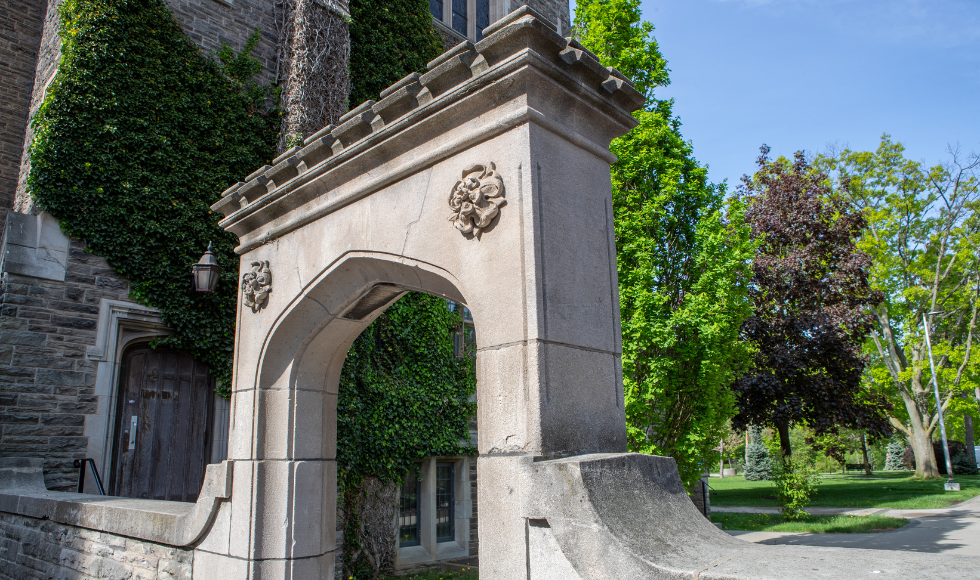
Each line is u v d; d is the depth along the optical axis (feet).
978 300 84.64
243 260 17.35
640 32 34.32
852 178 87.51
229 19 34.06
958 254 83.10
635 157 31.48
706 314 28.48
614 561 7.59
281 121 34.06
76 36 28.58
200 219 30.40
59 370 26.12
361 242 13.51
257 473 15.12
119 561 18.39
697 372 29.04
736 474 168.45
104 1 29.43
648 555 7.51
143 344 29.30
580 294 10.55
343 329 15.61
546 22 10.16
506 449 9.65
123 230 28.14
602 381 10.59
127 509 18.26
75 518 20.08
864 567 6.52
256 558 14.57
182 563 16.47
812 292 64.59
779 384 59.62
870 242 84.94
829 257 66.69
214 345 29.91
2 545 23.82
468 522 36.94
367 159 13.30
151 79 30.14
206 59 32.45
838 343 62.13
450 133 11.79
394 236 12.73
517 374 9.64
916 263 86.58
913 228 87.45
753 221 68.44
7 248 25.41
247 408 15.90
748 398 62.39
